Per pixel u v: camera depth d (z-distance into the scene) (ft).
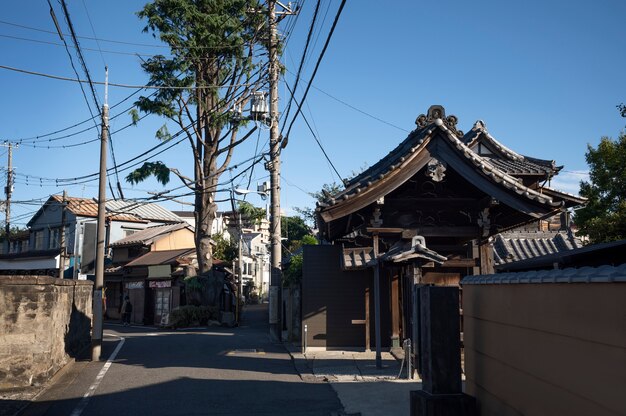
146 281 104.27
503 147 57.41
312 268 52.44
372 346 51.49
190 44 82.43
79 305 50.90
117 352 50.98
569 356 13.16
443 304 20.70
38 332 33.76
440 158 35.04
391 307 51.13
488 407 19.16
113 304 119.44
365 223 38.32
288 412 26.43
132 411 26.94
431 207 37.24
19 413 26.23
